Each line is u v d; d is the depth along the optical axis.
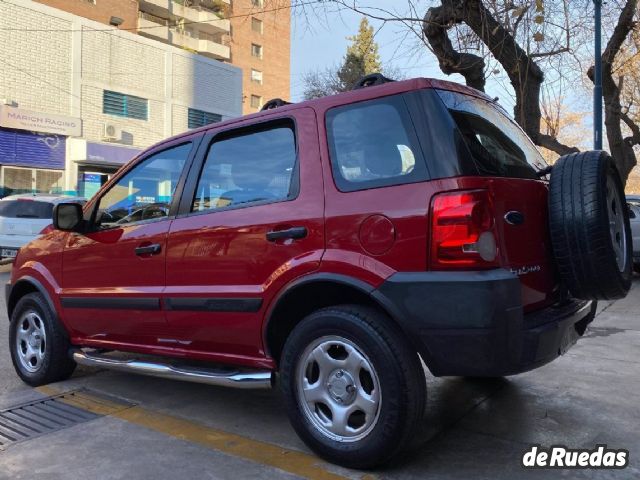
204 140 3.88
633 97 16.25
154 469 3.09
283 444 3.43
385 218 2.86
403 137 2.97
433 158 2.83
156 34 34.53
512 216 2.91
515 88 7.73
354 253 2.94
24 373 4.78
